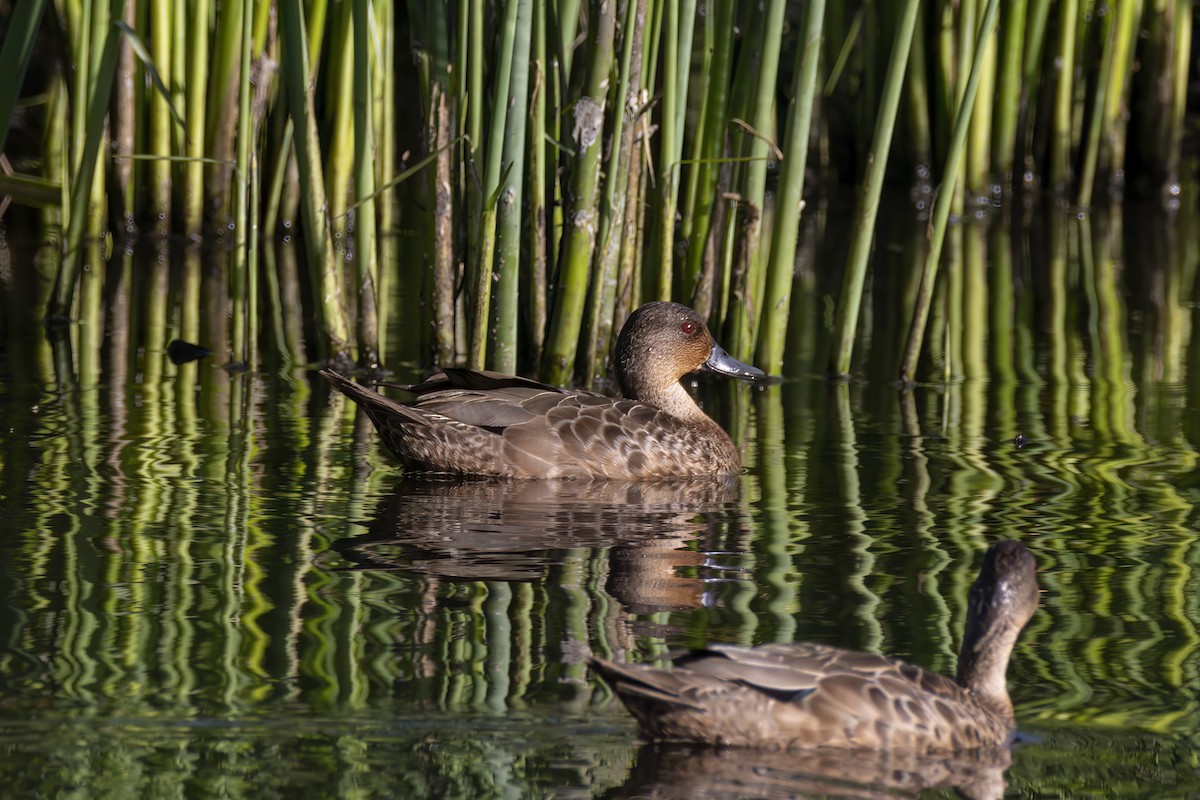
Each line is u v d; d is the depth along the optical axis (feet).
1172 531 34.24
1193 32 98.27
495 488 38.52
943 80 88.69
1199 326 61.21
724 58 50.42
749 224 51.29
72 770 21.76
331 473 39.37
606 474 39.88
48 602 28.55
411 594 29.53
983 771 22.52
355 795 21.25
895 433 44.70
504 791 21.49
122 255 72.69
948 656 26.63
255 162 52.29
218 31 73.41
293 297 65.31
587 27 51.62
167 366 52.60
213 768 21.85
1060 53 88.28
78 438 42.01
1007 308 65.31
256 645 26.53
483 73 47.91
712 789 21.76
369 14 48.75
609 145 49.52
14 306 61.41
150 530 33.47
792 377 53.21
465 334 53.06
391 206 81.66
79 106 56.75
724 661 23.53
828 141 97.35
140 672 25.17
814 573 31.35
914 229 84.99
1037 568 31.78
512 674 25.46
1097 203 91.81
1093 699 25.12
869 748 22.99
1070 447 42.55
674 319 45.83
